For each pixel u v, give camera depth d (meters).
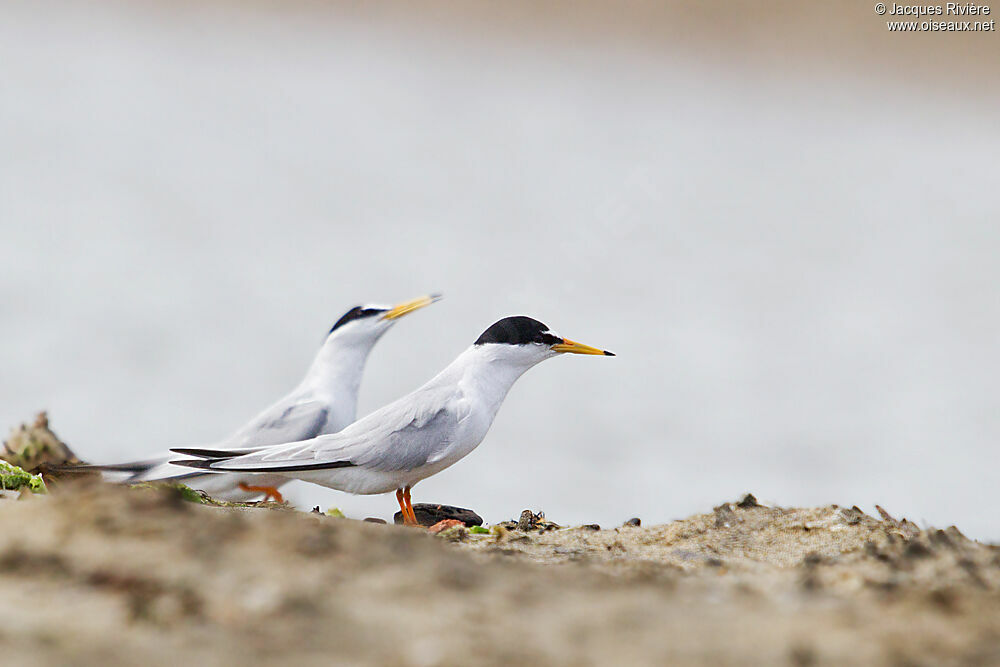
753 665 4.02
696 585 5.05
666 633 4.27
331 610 4.28
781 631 4.31
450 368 8.59
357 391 10.38
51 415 17.70
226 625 4.11
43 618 4.06
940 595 4.77
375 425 8.09
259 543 4.80
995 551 5.90
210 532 4.86
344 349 10.28
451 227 34.97
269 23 68.69
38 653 3.81
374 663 3.92
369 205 37.62
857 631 4.33
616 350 24.05
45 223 31.73
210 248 30.75
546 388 21.09
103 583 4.34
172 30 65.75
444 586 4.60
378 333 10.35
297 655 3.94
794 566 5.88
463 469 16.55
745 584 5.17
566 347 8.62
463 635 4.14
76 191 36.03
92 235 30.94
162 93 53.47
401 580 4.61
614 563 5.88
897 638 4.27
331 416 10.00
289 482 9.74
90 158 40.72
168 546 4.67
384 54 63.84
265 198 37.62
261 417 9.90
